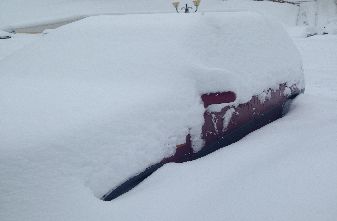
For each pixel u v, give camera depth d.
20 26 28.59
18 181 1.55
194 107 2.32
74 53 2.91
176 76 2.34
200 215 1.72
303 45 13.21
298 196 1.88
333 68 8.50
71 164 1.68
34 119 1.87
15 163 1.57
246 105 2.79
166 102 2.17
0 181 1.53
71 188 1.63
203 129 2.40
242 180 2.03
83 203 1.62
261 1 39.16
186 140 2.26
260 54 3.09
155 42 2.62
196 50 2.55
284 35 3.67
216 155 2.37
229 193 1.90
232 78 2.36
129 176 1.86
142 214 1.68
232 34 2.89
